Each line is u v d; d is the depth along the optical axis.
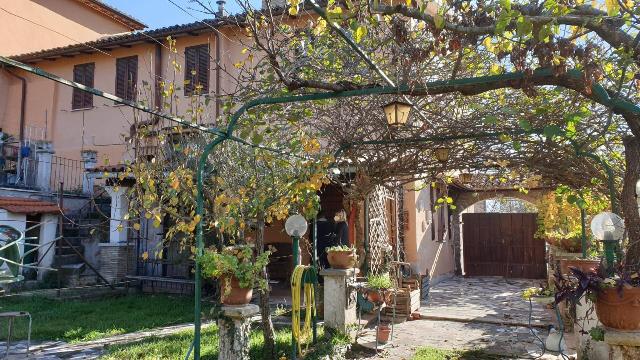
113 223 11.57
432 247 13.02
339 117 6.07
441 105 5.62
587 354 5.33
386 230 9.78
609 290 3.54
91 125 14.32
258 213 5.52
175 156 5.64
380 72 3.88
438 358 5.99
